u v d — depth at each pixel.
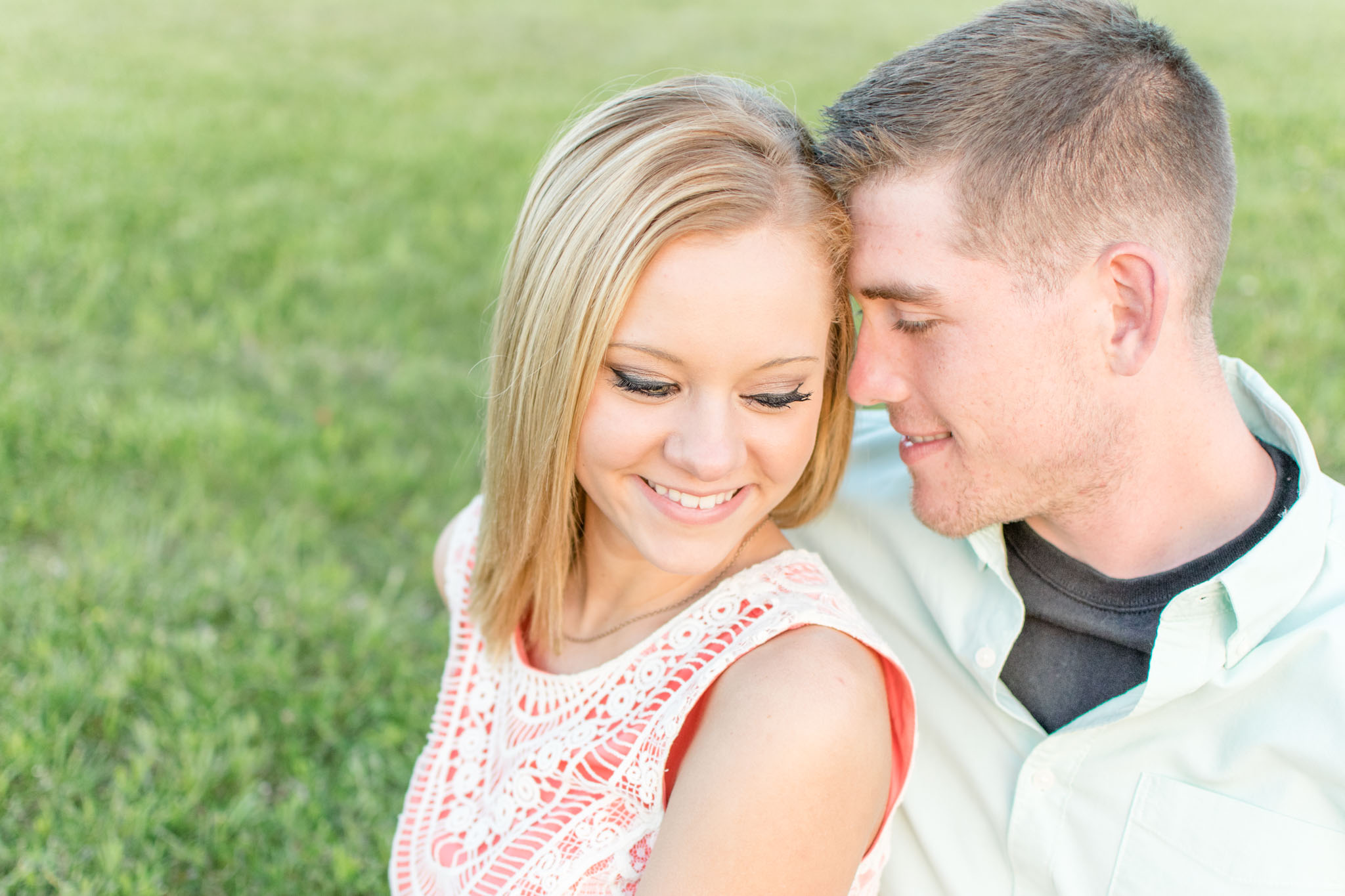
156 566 3.94
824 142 1.70
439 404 5.59
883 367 1.76
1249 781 1.57
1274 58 12.72
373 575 4.15
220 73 12.99
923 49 1.72
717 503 1.59
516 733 1.74
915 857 1.88
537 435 1.61
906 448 1.85
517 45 15.88
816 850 1.41
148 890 2.61
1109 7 1.74
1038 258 1.63
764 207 1.45
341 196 8.81
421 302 6.87
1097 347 1.66
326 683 3.39
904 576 1.98
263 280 7.01
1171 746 1.62
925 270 1.65
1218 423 1.70
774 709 1.43
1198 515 1.71
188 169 9.16
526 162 9.88
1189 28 14.54
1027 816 1.72
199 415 5.00
